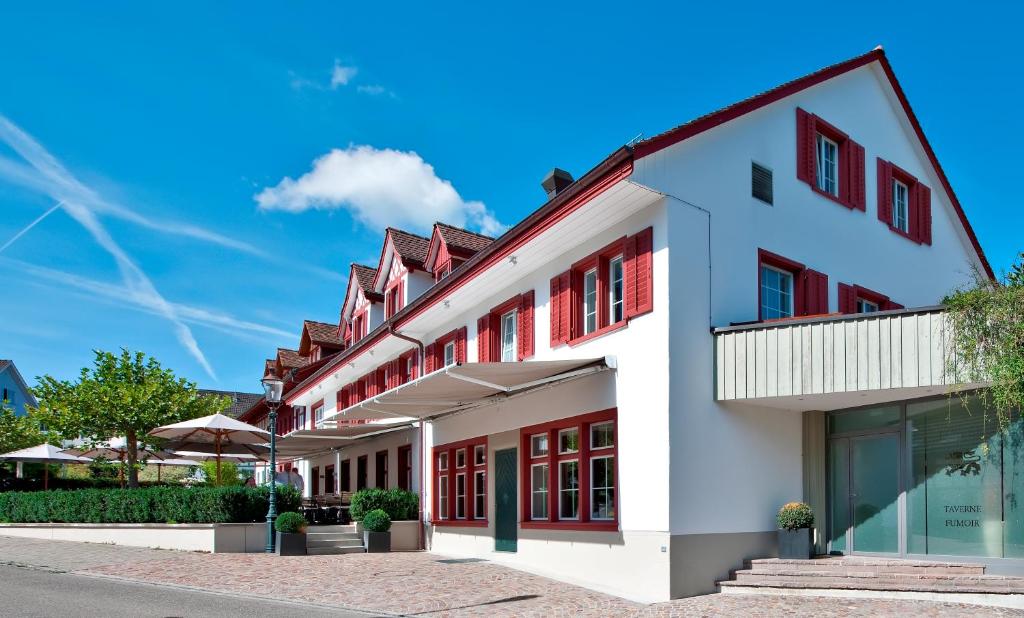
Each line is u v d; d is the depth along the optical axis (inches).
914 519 502.9
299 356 1446.9
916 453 506.3
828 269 613.0
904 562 483.8
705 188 532.7
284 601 454.0
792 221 590.6
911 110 712.4
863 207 655.8
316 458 1230.3
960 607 406.6
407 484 876.6
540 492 628.7
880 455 527.2
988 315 430.9
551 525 595.2
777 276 585.3
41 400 1098.1
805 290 588.1
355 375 1084.5
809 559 507.2
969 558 473.7
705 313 520.1
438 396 654.5
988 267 775.7
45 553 674.8
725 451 514.3
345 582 520.1
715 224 535.2
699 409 506.3
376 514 745.6
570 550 571.5
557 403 605.6
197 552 674.8
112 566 587.2
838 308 613.6
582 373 548.4
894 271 676.7
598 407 557.3
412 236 1039.0
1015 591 407.8
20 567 589.3
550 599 466.6
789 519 515.2
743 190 558.9
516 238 605.0
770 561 498.3
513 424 662.5
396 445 896.9
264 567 587.5
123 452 1073.5
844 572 471.2
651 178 500.4
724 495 508.1
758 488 526.6
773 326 500.7
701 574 487.2
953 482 486.3
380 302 1077.1
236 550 683.4
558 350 613.9
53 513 839.7
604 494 554.6
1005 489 462.6
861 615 396.8
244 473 1627.7
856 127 668.7
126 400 1044.5
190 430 831.7
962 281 752.3
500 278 679.7
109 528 759.1
